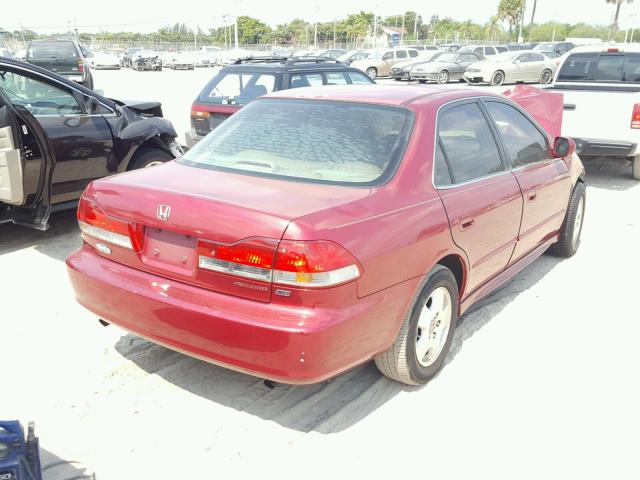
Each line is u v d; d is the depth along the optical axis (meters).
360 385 3.66
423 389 3.64
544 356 4.05
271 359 2.80
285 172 3.39
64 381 3.58
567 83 10.14
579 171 5.73
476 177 3.93
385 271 3.03
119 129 6.47
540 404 3.51
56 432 3.11
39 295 4.80
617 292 5.15
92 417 3.25
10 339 4.07
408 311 3.31
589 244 6.44
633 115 8.94
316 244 2.75
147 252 3.17
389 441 3.15
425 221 3.29
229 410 3.36
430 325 3.55
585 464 3.03
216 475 2.86
